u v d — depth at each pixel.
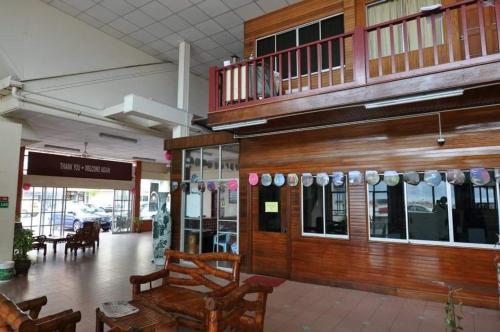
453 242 4.24
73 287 4.97
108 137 9.48
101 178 12.93
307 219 5.39
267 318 3.69
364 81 4.00
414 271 4.44
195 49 8.27
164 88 8.89
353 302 4.26
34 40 6.27
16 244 6.02
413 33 4.83
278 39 6.24
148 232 14.32
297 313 3.86
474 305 4.03
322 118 4.80
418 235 4.48
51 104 6.55
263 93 4.90
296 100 4.50
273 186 5.78
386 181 4.71
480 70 3.38
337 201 5.15
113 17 6.87
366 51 4.05
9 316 1.47
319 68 4.37
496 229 4.02
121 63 7.83
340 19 5.59
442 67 3.56
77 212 13.50
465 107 4.23
